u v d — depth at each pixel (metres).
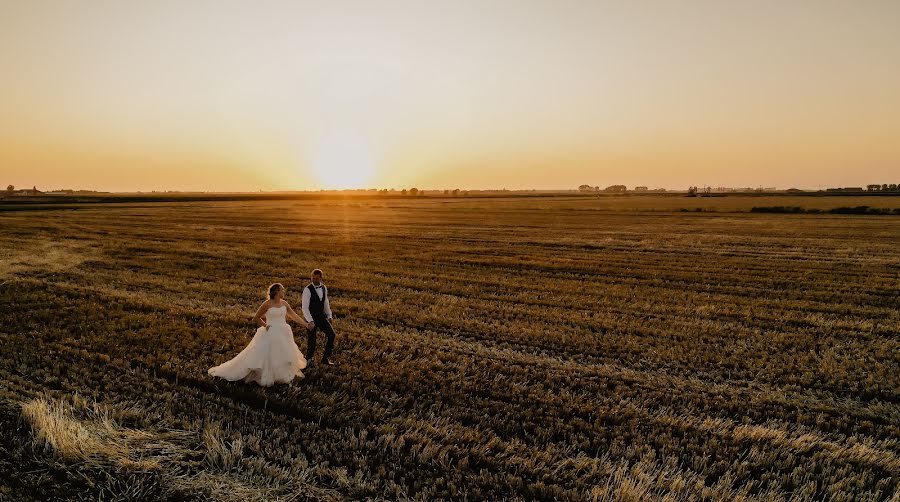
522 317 11.41
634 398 6.99
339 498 4.72
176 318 10.81
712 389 7.37
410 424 6.06
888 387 7.48
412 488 4.91
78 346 8.59
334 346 9.02
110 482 4.79
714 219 43.31
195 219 42.75
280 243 25.45
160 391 6.85
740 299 13.55
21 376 7.21
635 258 20.92
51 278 15.28
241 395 6.76
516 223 39.59
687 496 4.83
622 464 5.36
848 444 5.86
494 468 5.28
